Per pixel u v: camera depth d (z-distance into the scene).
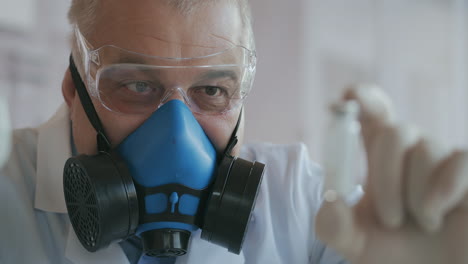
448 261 0.56
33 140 1.20
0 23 2.18
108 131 0.95
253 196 0.94
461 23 4.94
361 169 2.03
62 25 2.42
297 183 1.29
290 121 3.66
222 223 0.94
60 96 2.43
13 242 1.01
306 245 1.25
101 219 0.86
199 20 0.91
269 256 1.19
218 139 0.99
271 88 3.60
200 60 0.91
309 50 3.71
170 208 0.90
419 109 4.75
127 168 0.91
